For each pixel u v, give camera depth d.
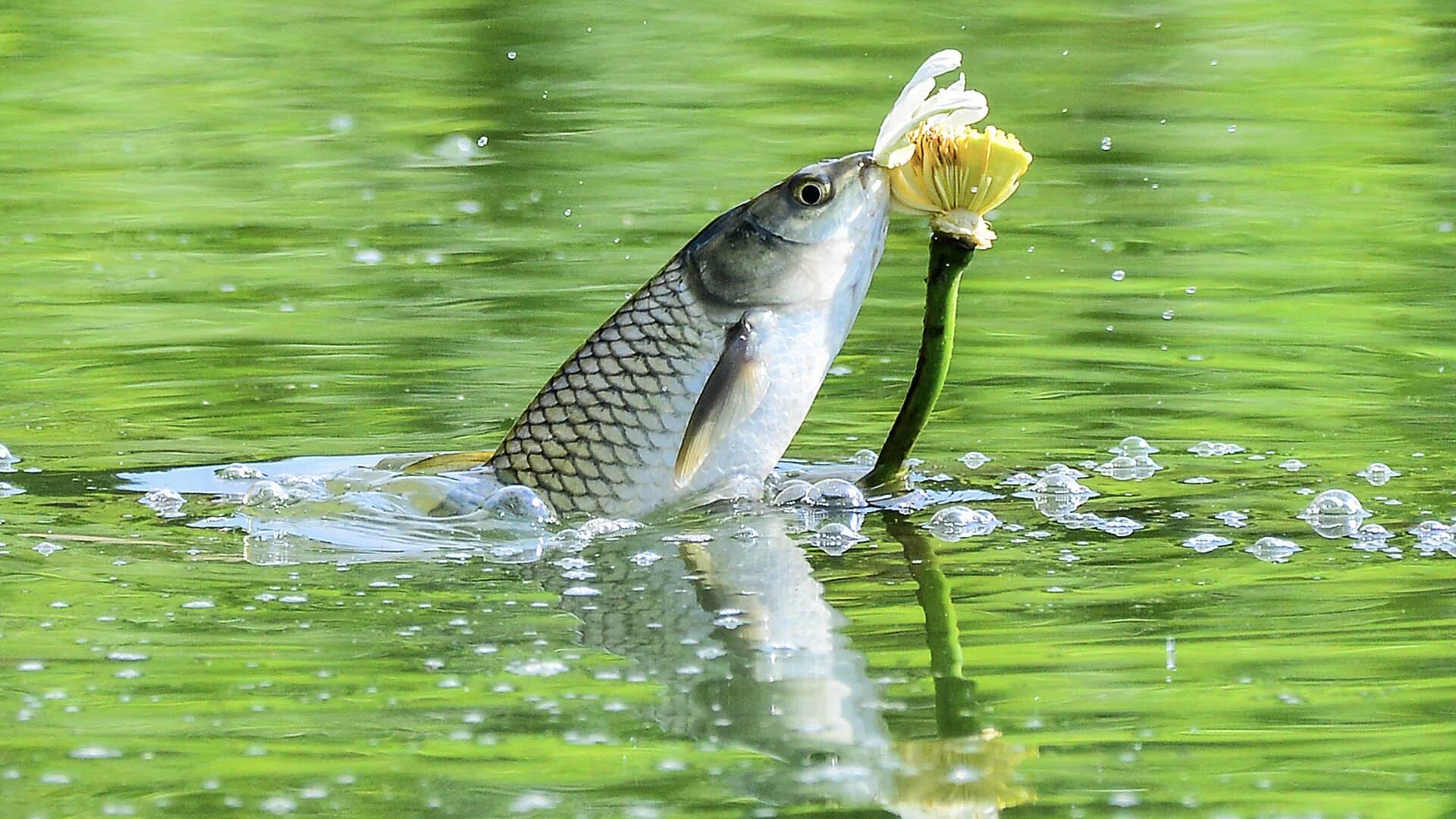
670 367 9.60
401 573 8.70
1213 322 13.43
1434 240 15.84
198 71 23.16
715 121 20.47
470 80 22.64
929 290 9.80
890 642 7.82
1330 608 8.10
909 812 6.34
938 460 10.49
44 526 9.36
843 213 9.66
